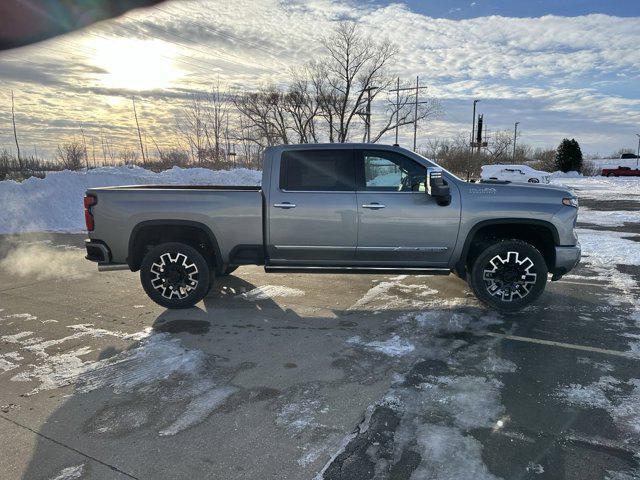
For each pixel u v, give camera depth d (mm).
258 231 5199
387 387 3537
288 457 2734
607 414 3152
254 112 37625
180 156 30469
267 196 5168
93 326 4844
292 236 5188
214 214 5172
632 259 7875
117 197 5211
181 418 3143
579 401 3316
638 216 14031
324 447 2822
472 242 5297
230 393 3469
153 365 3934
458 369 3828
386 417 3131
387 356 4086
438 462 2670
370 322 4926
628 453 2744
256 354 4145
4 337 4551
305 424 3061
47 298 5812
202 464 2682
